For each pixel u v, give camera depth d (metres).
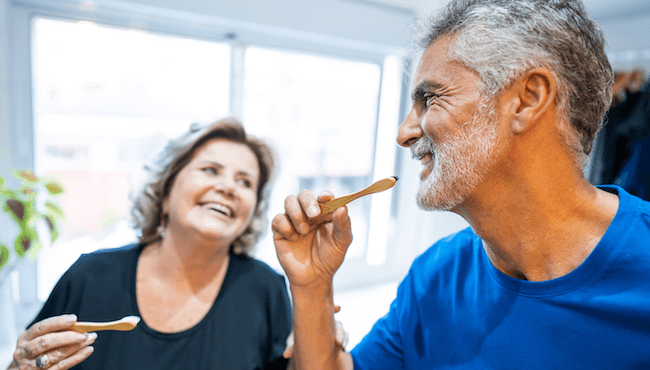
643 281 0.50
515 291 0.59
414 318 0.74
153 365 0.82
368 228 2.80
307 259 0.65
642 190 1.87
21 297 1.82
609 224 0.54
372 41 2.30
